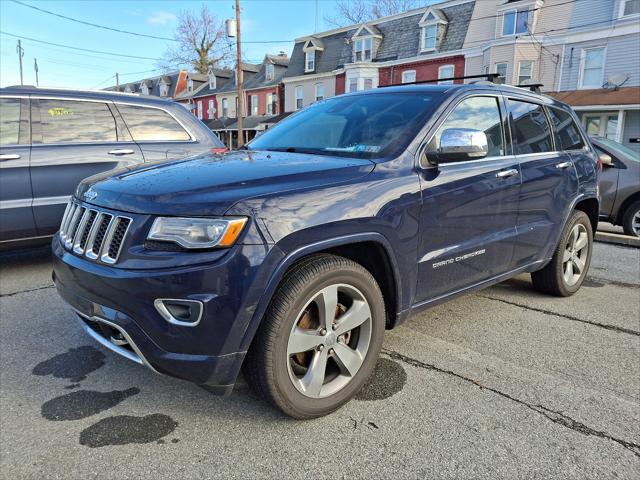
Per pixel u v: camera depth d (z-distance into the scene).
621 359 3.22
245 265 2.05
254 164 2.61
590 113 22.09
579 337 3.57
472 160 3.18
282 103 39.06
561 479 2.08
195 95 48.75
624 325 3.82
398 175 2.68
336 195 2.37
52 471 2.07
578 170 4.26
